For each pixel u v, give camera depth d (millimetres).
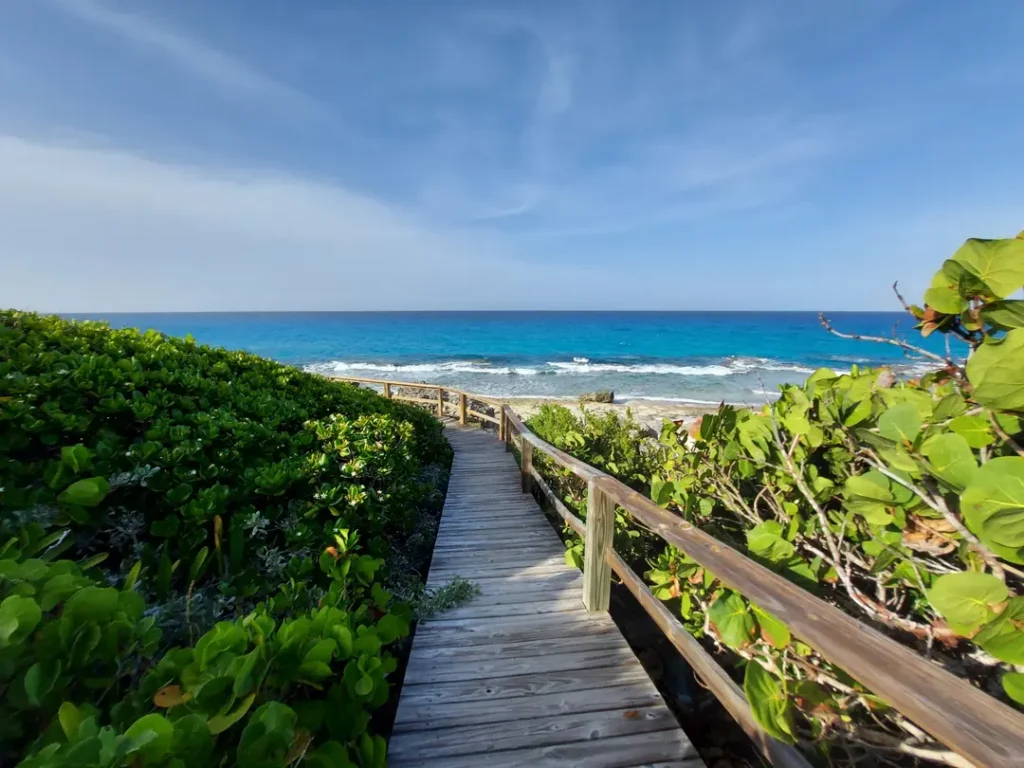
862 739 1207
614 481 2178
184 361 3480
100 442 1744
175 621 1260
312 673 949
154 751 637
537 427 6359
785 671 1322
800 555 1544
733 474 2070
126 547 1668
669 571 1936
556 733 1637
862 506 1311
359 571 1726
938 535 1279
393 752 1550
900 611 1483
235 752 803
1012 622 804
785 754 1094
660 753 1560
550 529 3875
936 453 1040
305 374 5449
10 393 1843
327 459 2559
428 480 4938
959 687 718
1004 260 916
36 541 1159
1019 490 840
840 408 1626
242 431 2434
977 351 855
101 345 3016
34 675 715
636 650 2678
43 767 542
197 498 1842
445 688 1861
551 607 2512
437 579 2863
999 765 602
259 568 1791
